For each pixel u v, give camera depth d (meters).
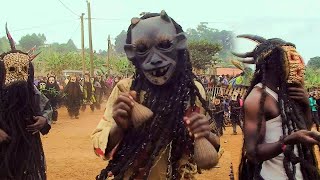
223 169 10.69
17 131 5.32
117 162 3.59
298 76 3.88
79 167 11.05
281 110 3.83
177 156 3.61
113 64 57.03
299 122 3.85
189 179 3.66
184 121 3.45
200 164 3.38
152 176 3.62
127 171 3.62
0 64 5.36
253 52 4.12
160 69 3.52
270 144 3.69
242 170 4.04
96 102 30.77
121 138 3.55
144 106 3.47
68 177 10.01
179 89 3.60
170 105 3.56
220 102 17.30
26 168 5.36
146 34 3.54
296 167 3.86
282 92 3.87
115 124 3.50
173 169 3.62
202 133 3.38
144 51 3.56
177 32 3.68
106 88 35.19
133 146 3.55
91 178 9.95
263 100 3.82
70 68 59.56
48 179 9.79
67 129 19.72
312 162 3.86
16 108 5.35
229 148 14.39
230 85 22.31
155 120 3.55
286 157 3.72
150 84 3.64
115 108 3.38
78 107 25.23
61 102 25.17
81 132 18.53
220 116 17.16
